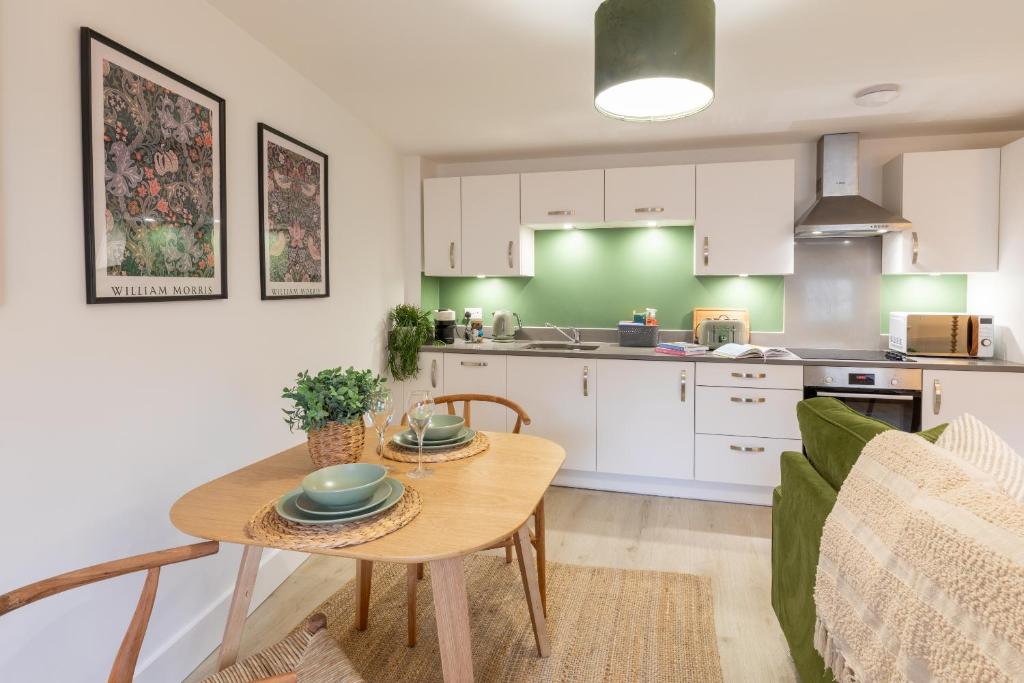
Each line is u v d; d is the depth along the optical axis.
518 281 4.32
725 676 1.89
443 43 2.34
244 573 1.50
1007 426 3.01
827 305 3.77
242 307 2.29
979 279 3.45
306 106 2.74
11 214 1.40
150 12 1.81
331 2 2.03
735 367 3.33
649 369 3.47
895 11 2.05
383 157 3.68
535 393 3.67
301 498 1.39
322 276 2.89
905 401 3.12
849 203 3.42
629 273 4.11
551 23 2.17
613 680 1.87
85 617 1.61
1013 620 0.76
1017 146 3.07
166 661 1.87
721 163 3.57
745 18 2.10
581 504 3.41
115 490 1.71
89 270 1.59
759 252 3.54
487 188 3.93
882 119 3.23
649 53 1.55
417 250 4.05
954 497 1.05
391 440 2.00
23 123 1.43
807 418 1.86
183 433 1.98
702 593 2.39
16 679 1.43
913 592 0.98
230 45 2.19
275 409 2.52
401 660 1.99
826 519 1.47
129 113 1.72
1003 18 2.10
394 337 3.67
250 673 1.22
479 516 1.34
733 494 3.44
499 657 1.99
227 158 2.19
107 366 1.68
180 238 1.93
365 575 2.13
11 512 1.42
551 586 2.46
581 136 3.60
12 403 1.42
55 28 1.50
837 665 1.28
